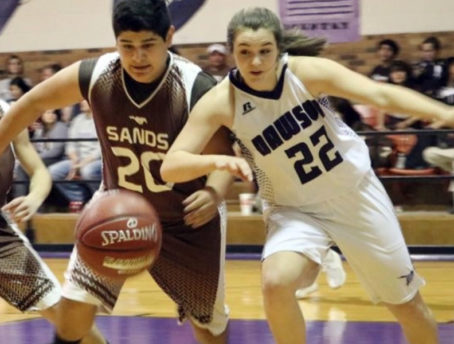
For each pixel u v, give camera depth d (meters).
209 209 3.91
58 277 9.47
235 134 3.97
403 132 10.14
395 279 4.12
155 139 4.09
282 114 3.88
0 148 4.29
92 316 4.20
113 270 3.65
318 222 4.06
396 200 11.05
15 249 4.73
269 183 4.08
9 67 12.74
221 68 11.37
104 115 4.12
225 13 11.99
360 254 4.09
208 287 4.38
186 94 4.04
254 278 9.23
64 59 12.66
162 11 3.84
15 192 11.09
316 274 4.06
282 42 3.87
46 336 6.35
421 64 10.90
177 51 12.15
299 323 3.86
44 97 4.16
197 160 3.68
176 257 4.36
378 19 11.55
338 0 11.70
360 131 10.23
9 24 12.71
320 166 3.97
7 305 7.75
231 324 6.73
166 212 4.27
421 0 11.35
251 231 11.02
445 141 10.48
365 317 6.97
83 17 12.53
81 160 11.52
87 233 3.64
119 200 3.68
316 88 3.86
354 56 11.72
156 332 6.50
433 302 7.64
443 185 10.93
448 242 10.52
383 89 3.76
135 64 3.84
